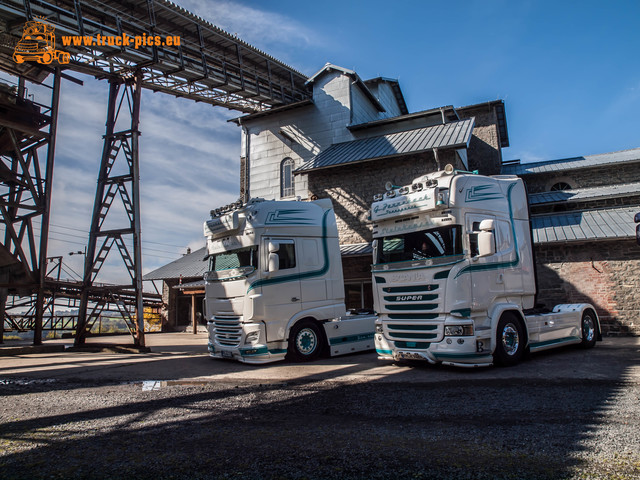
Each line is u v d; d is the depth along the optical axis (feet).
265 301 32.83
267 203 34.65
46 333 80.28
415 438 13.89
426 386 22.54
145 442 14.23
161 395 22.08
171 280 98.17
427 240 27.99
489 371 26.37
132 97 50.65
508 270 29.53
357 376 26.16
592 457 11.77
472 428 14.84
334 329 36.76
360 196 65.36
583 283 49.52
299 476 10.97
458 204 26.94
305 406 19.02
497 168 80.43
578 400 18.47
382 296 29.96
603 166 69.51
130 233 47.14
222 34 66.03
